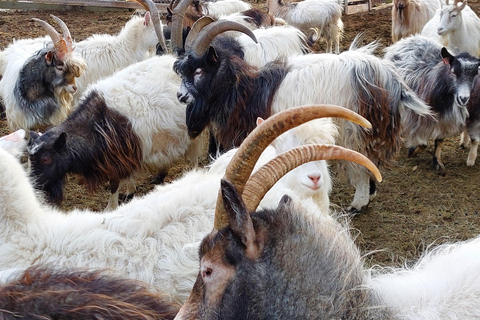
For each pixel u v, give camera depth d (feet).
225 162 14.78
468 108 24.76
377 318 8.43
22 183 12.53
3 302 8.08
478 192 23.34
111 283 8.80
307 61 20.58
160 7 57.88
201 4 37.78
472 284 8.82
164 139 22.03
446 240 19.88
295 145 14.90
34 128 27.07
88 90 22.08
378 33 50.16
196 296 8.70
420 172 25.43
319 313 8.31
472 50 38.86
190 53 21.03
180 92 21.26
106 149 20.84
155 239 11.84
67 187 25.05
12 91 26.35
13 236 12.09
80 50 29.17
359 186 21.44
